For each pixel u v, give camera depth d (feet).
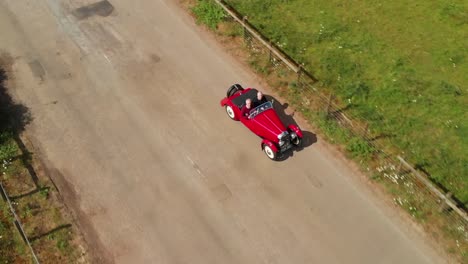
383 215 55.16
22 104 65.82
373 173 58.80
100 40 75.00
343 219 54.90
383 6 80.18
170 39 75.31
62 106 65.87
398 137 62.39
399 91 67.46
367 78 69.26
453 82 68.90
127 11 79.77
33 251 51.47
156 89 68.33
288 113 65.26
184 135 62.95
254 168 59.62
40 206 55.57
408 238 53.26
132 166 59.62
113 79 69.56
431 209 55.31
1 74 69.56
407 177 58.29
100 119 64.54
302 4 80.38
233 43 74.49
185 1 81.30
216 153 61.05
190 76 70.03
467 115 64.75
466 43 74.23
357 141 61.67
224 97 67.46
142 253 52.34
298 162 60.13
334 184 57.98
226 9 76.02
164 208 55.88
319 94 66.85
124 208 55.83
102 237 53.47
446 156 60.34
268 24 76.84
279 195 57.06
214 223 54.65
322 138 62.49
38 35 75.51
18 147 60.85
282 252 52.39
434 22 77.51
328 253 52.29
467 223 53.72
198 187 57.72
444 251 52.16
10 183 57.36
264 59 72.08
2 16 78.28
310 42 74.23
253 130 61.21
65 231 53.72
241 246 52.85
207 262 51.70
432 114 64.80
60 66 71.05
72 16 78.69
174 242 53.21
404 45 74.02
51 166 59.31
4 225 53.72
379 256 51.98
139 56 72.79
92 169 59.21
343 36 75.15
